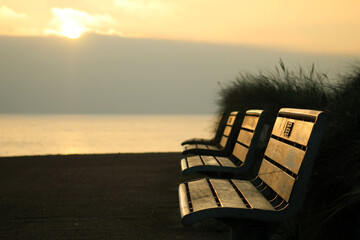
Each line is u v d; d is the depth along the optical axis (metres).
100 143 78.75
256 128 3.71
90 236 4.17
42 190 6.56
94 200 5.82
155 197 5.98
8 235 4.21
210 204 2.40
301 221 3.46
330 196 3.17
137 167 8.95
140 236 4.18
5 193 6.36
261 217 2.29
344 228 3.03
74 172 8.41
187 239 4.09
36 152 50.91
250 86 6.19
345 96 3.77
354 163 3.10
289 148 2.56
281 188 2.50
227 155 5.29
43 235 4.21
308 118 2.39
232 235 2.51
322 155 3.36
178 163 9.40
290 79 5.49
